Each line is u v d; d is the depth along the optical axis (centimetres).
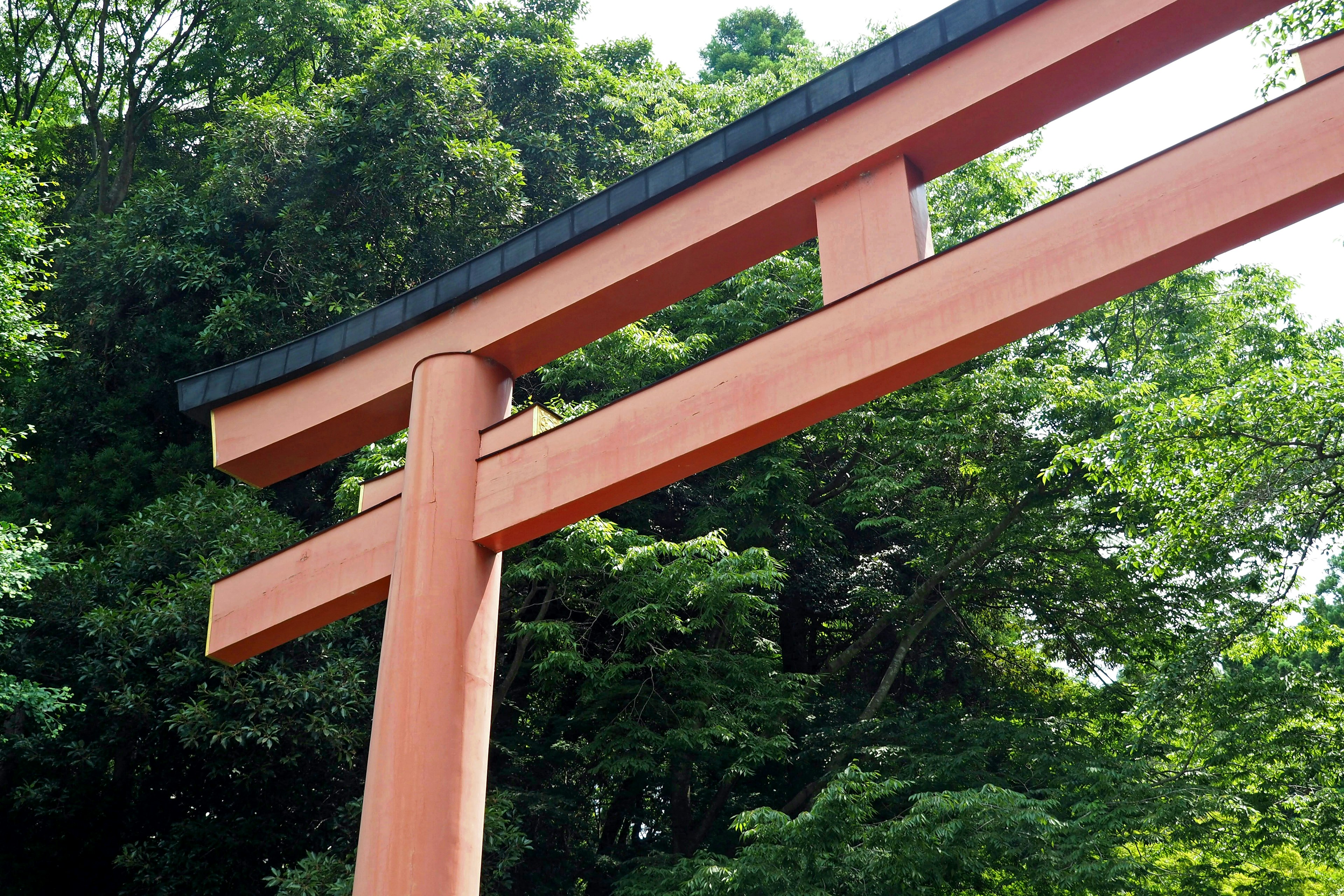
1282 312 1392
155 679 1053
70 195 1867
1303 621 1042
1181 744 1159
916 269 412
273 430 565
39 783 1072
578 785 1279
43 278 1402
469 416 512
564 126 1630
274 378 572
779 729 1187
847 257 436
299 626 535
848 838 924
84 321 1383
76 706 959
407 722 446
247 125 1380
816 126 459
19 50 1920
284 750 1073
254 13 1758
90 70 1980
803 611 1536
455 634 466
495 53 1584
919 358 400
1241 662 1179
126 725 1057
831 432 1411
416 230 1401
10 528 960
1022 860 938
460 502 492
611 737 1127
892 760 1188
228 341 1323
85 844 1088
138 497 1276
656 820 1459
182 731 983
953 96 424
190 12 1941
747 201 465
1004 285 391
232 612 548
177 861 1025
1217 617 1074
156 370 1416
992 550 1384
